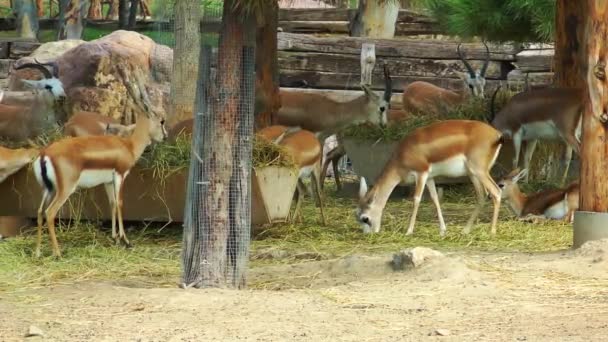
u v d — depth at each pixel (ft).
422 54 78.02
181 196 43.83
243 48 32.73
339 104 59.93
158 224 45.47
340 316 28.48
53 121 54.24
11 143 50.55
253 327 27.07
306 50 77.92
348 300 30.63
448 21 70.49
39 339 26.13
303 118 60.08
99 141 40.78
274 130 48.06
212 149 32.83
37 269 37.11
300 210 50.78
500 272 34.71
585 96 39.01
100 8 121.60
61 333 26.76
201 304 29.94
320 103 59.93
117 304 30.09
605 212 38.60
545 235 44.86
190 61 58.08
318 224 47.96
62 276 36.19
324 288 32.91
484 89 69.41
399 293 31.53
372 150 57.52
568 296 31.24
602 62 38.45
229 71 32.65
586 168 39.04
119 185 41.52
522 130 54.34
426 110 64.34
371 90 59.47
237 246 33.14
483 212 52.90
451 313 28.91
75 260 38.81
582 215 38.91
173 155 44.11
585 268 35.19
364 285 32.91
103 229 44.80
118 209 41.78
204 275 32.99
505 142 56.08
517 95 54.49
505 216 51.16
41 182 39.70
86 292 32.07
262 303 30.04
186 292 31.48
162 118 42.91
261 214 43.73
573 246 39.55
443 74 78.02
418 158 45.44
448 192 58.70
